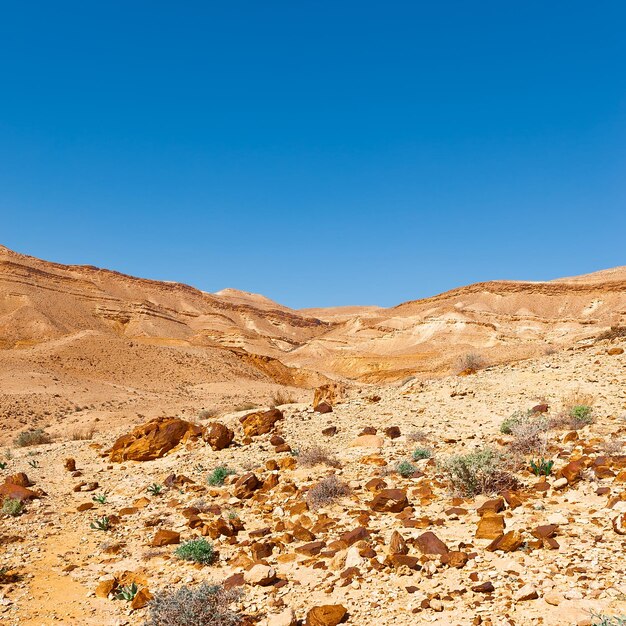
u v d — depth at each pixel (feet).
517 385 62.34
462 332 515.50
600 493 28.19
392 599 21.26
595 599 18.51
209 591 22.86
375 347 558.97
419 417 56.13
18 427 157.89
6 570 30.58
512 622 18.03
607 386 54.08
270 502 37.50
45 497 48.75
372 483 36.50
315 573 24.95
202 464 52.54
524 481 32.96
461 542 25.30
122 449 63.98
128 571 28.91
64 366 295.69
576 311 653.30
